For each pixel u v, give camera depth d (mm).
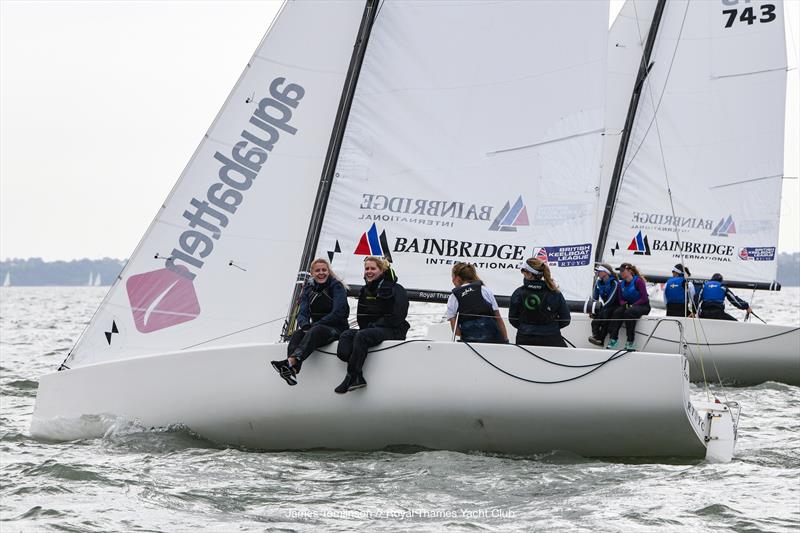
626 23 67000
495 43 37156
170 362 33062
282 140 35969
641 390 30500
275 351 32156
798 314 130750
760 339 53688
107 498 27047
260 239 35688
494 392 31000
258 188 35750
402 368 31422
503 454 32156
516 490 27828
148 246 35094
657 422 30672
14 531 24234
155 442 32906
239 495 27359
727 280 68750
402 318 32000
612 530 24359
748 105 68562
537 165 37469
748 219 69000
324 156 36281
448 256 36938
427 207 36844
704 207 68250
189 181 35344
